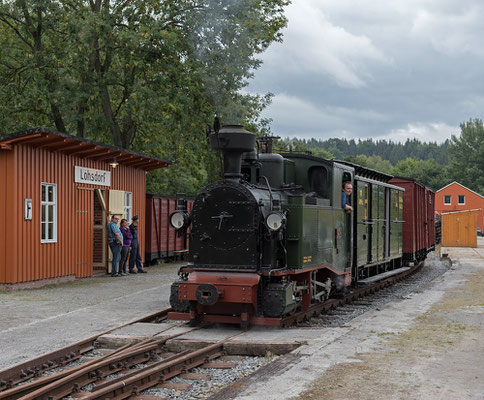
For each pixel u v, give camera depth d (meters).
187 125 26.16
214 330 9.95
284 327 10.20
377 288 16.80
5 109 26.16
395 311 11.71
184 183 40.19
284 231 10.59
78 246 17.97
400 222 19.94
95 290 15.45
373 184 16.05
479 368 7.19
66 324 10.59
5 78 26.94
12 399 6.35
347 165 13.90
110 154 18.59
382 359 7.61
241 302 9.77
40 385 6.72
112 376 7.48
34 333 9.79
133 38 22.56
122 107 29.34
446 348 8.26
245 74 25.73
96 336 9.26
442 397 6.05
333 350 8.13
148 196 23.73
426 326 9.97
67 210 17.34
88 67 25.59
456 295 14.27
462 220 40.25
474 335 9.17
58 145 16.17
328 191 12.25
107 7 25.22
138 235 21.72
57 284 16.72
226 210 10.31
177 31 24.73
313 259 11.20
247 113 27.58
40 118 27.53
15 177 15.05
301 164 12.35
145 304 12.98
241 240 10.23
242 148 10.44
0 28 27.14
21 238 15.32
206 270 10.33
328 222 12.08
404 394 6.14
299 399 5.99
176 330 9.86
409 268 21.17
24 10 25.28
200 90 25.00
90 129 26.05
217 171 30.11
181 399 6.62
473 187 98.75
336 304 13.05
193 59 24.84
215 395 6.18
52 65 24.69
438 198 84.50
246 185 10.50
